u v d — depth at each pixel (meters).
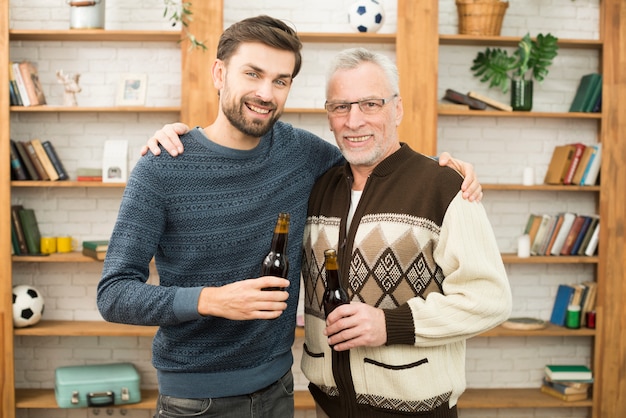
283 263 1.83
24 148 4.12
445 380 1.94
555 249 4.36
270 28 1.77
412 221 1.93
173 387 1.92
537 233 4.41
